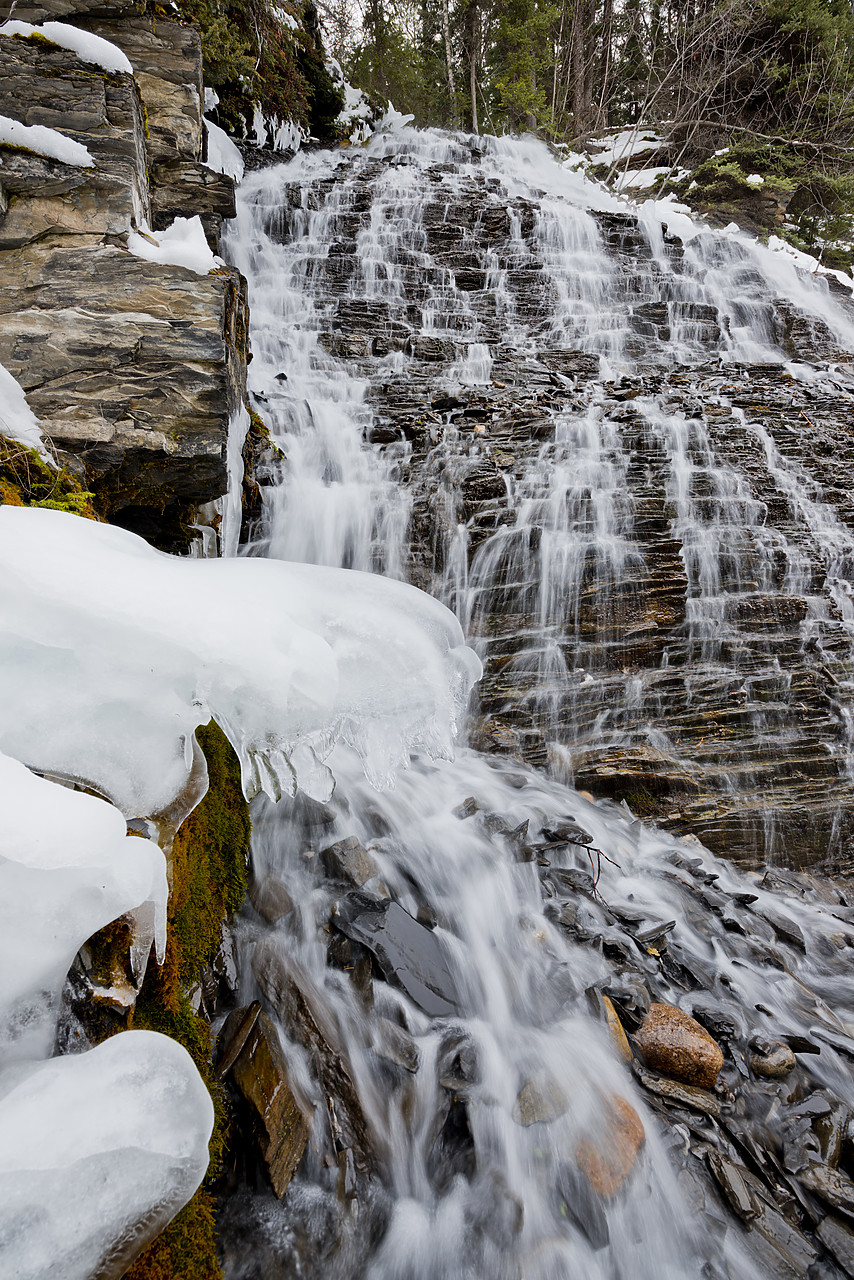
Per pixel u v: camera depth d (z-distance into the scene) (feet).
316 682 4.74
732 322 38.27
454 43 71.26
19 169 7.41
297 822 9.16
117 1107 2.70
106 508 7.50
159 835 4.09
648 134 65.62
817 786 14.70
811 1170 7.07
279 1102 5.62
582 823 12.12
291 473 17.69
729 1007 9.10
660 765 13.82
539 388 25.25
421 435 19.88
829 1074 8.43
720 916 10.94
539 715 14.53
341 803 10.00
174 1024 4.99
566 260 37.68
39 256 7.45
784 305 39.17
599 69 73.56
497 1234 5.99
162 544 8.87
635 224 40.65
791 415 23.26
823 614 17.37
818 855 14.14
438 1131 6.54
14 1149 2.42
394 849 9.55
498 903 9.48
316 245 34.17
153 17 11.09
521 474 17.61
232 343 9.85
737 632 16.37
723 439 20.43
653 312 35.96
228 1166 5.29
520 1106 6.79
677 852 12.46
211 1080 5.34
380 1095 6.54
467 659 6.52
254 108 40.81
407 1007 7.29
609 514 16.63
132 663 4.00
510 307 34.73
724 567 17.01
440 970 7.90
